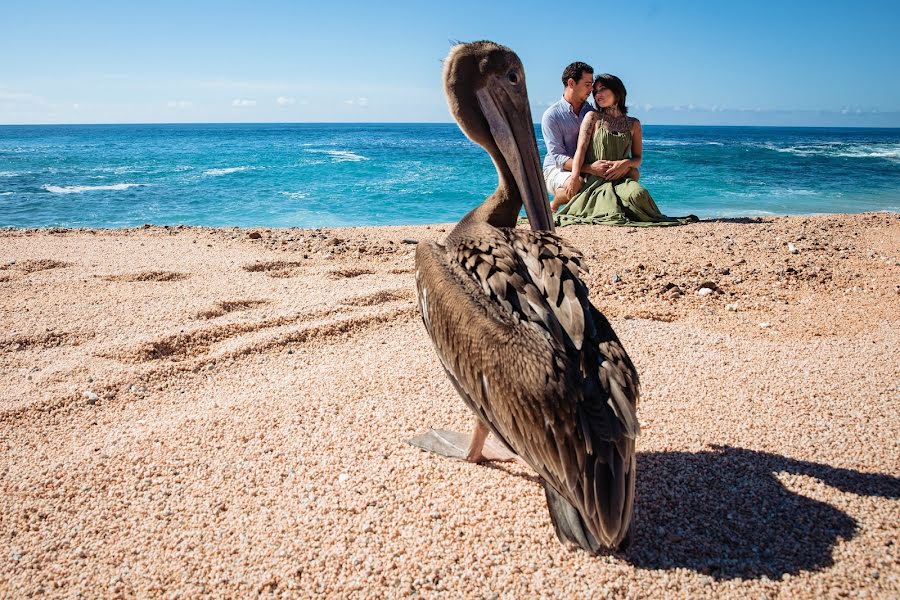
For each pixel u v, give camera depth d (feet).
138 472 11.21
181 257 27.04
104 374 15.14
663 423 12.53
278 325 18.43
